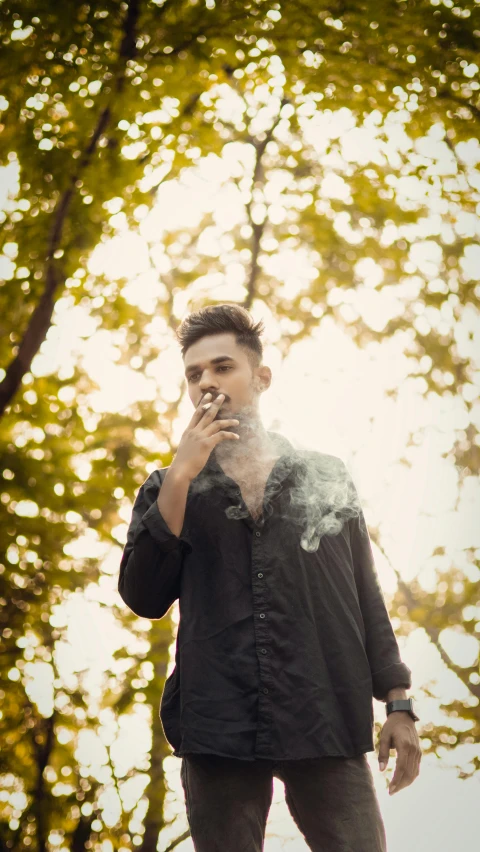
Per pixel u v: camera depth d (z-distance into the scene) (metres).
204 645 1.83
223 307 2.17
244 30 6.22
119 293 6.95
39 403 6.52
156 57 6.13
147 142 6.44
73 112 6.09
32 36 5.95
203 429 1.94
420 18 6.20
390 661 1.97
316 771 1.79
